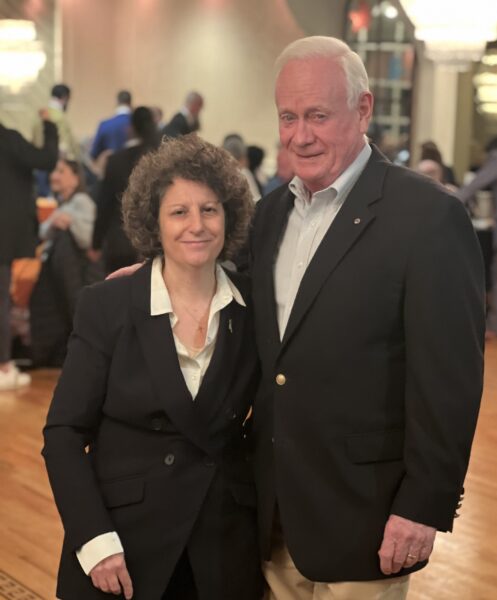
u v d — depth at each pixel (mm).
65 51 13664
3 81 13305
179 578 2182
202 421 2109
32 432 5105
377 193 2094
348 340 2062
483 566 3605
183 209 2070
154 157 2133
